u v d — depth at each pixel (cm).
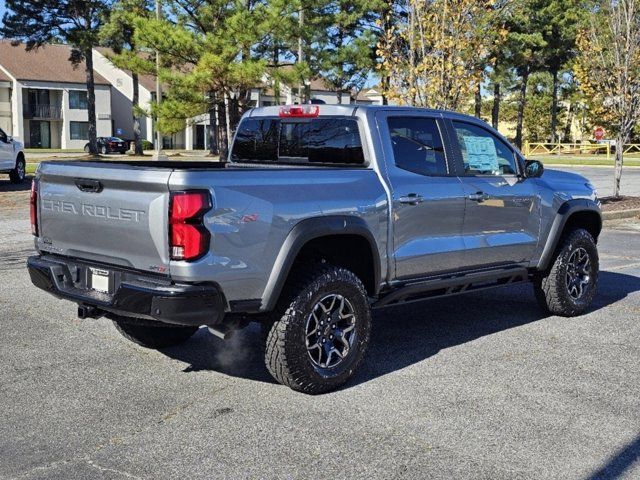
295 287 497
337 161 588
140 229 464
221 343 640
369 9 2961
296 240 491
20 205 1591
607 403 502
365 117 571
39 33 4134
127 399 500
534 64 5434
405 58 1422
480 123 661
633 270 1013
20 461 405
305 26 2448
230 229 463
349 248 562
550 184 714
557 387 532
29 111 6281
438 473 396
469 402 500
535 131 6912
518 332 684
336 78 3338
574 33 4959
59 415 470
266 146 643
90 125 4538
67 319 703
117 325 602
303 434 444
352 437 440
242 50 2178
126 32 3853
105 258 495
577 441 439
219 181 462
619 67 1717
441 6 1318
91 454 415
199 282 455
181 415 472
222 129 2767
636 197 1911
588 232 766
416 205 577
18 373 550
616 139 1875
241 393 513
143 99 6831
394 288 579
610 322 724
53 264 525
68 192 510
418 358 599
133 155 5019
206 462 406
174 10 2341
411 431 450
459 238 621
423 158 602
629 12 1677
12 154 2103
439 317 744
